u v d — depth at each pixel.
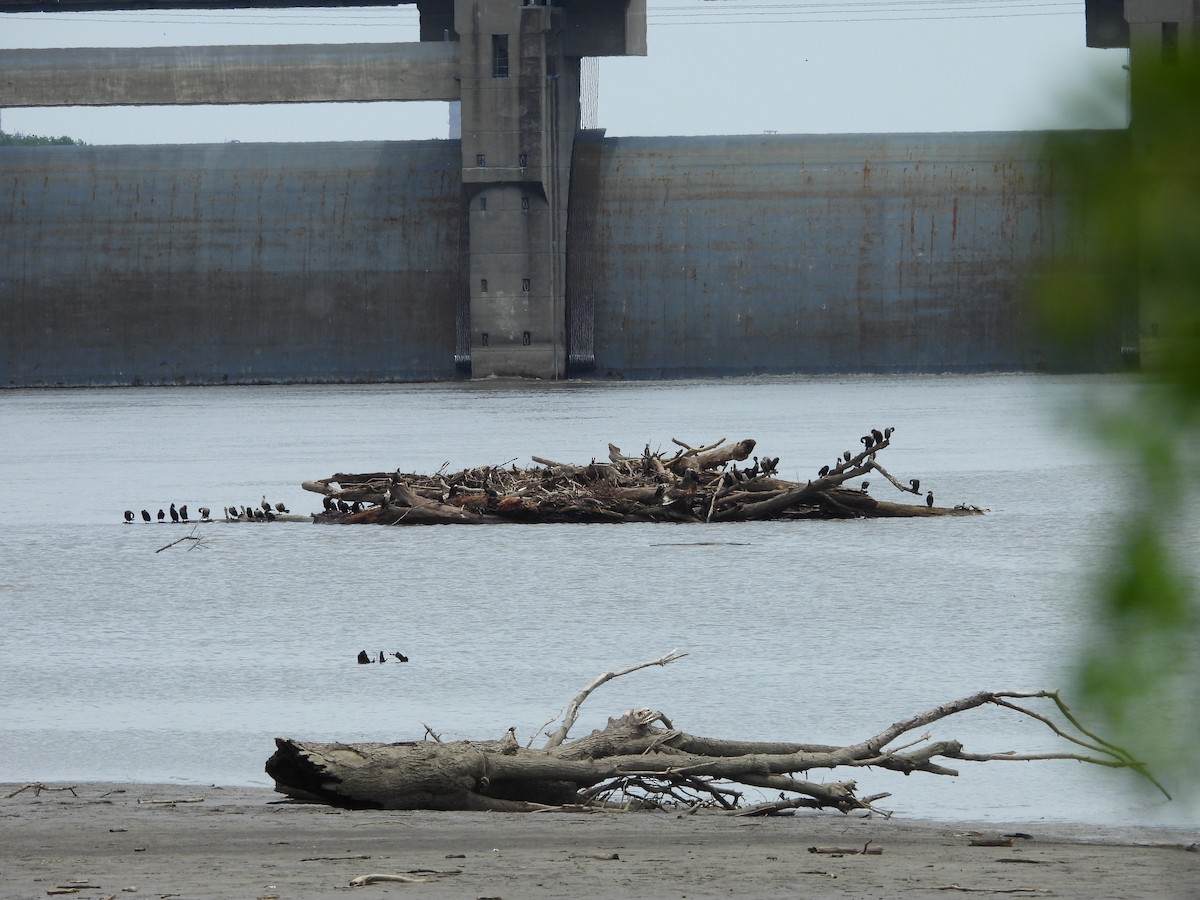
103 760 80.56
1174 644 8.24
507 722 91.25
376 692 100.94
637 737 65.31
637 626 129.25
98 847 50.44
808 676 104.81
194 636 127.44
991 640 119.06
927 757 64.44
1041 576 151.88
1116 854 47.72
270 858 46.78
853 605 138.38
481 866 44.53
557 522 194.75
